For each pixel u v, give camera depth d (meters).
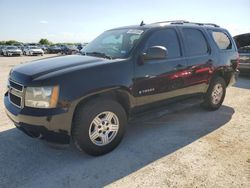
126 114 3.93
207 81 5.15
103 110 3.46
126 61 3.70
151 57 3.79
